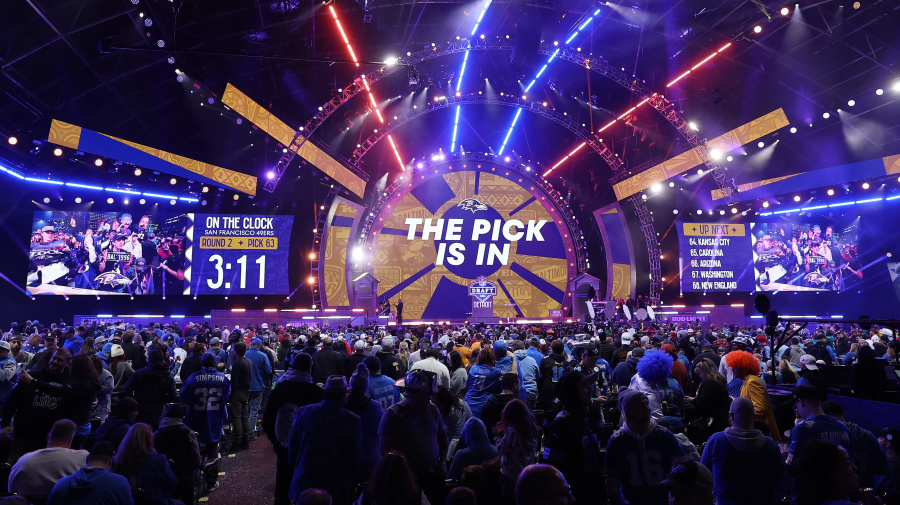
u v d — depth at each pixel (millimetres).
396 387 7910
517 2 29406
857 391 8531
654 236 38219
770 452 4980
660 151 38375
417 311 38594
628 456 5082
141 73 28594
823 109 32938
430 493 5578
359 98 35719
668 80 35188
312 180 37156
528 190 40500
